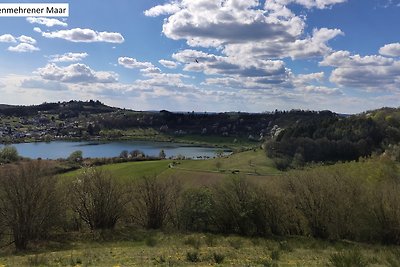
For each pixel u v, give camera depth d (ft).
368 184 141.59
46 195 115.65
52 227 126.21
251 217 130.31
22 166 116.67
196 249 78.38
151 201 143.64
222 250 77.15
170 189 146.10
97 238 118.01
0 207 107.24
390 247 102.32
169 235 117.08
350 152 393.91
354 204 122.52
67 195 132.26
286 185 133.18
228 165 369.71
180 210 138.72
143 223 145.48
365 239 120.67
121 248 88.02
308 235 129.59
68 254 76.59
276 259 64.85
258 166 368.68
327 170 143.02
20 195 107.65
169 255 66.74
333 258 57.77
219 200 135.03
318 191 125.70
